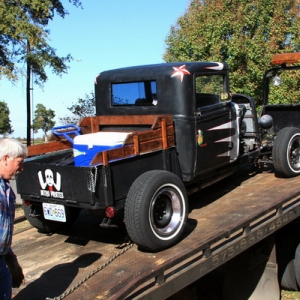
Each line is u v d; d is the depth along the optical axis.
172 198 3.78
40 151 4.47
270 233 4.02
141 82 4.59
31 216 4.22
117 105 4.87
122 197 3.71
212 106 4.64
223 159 4.86
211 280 4.96
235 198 4.91
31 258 3.82
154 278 3.00
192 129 4.33
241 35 12.12
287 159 5.38
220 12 12.53
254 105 5.80
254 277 4.31
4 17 12.43
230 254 3.53
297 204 4.48
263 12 12.27
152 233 3.56
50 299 2.97
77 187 3.55
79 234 4.39
